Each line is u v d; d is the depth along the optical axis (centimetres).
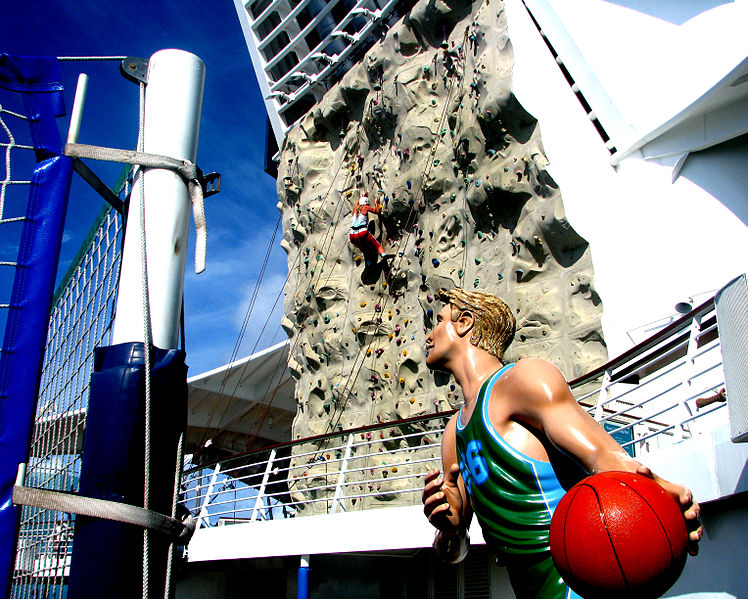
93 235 490
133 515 317
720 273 1173
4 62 409
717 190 1241
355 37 2036
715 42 1213
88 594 308
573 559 234
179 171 401
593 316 1237
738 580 482
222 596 1198
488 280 1450
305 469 1773
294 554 970
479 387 326
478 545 845
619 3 1354
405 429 1581
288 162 2231
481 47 1591
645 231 1243
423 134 1712
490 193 1456
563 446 272
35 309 368
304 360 1955
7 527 330
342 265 1923
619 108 1309
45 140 409
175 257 389
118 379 342
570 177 1309
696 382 954
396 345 1670
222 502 1132
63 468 458
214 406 2934
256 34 2434
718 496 504
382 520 901
